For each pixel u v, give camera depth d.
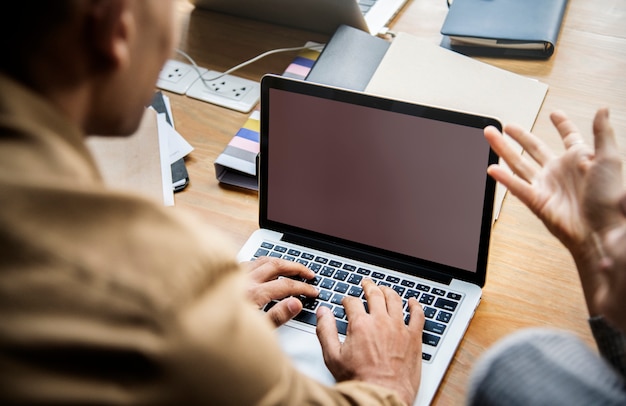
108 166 0.97
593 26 1.27
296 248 0.92
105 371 0.38
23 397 0.37
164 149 1.05
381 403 0.60
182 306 0.40
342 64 1.13
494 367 0.37
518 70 1.18
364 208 0.89
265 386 0.43
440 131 0.83
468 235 0.85
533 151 0.71
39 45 0.41
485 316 0.85
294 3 1.24
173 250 0.41
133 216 0.41
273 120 0.90
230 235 0.96
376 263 0.90
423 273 0.88
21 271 0.38
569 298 0.86
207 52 1.26
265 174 0.93
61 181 0.40
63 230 0.39
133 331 0.38
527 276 0.89
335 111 0.87
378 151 0.86
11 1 0.39
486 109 1.06
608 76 1.16
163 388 0.39
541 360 0.37
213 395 0.41
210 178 1.05
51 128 0.41
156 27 0.47
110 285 0.38
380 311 0.80
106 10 0.42
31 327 0.37
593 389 0.35
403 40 1.16
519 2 1.26
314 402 0.49
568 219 0.64
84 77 0.44
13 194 0.38
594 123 0.66
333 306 0.85
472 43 1.22
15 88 0.40
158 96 1.16
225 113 1.14
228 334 0.41
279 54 1.25
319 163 0.89
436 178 0.84
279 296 0.85
